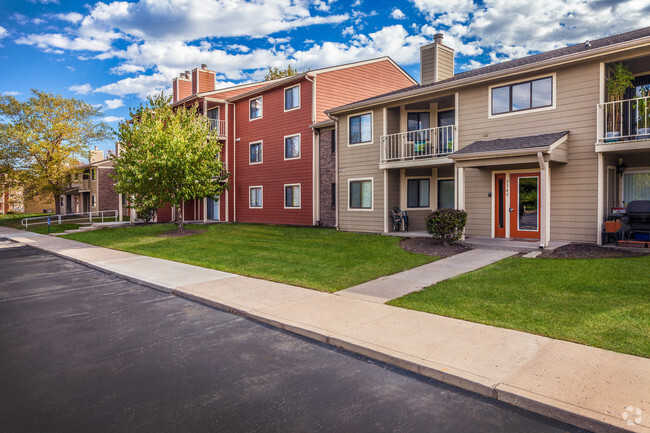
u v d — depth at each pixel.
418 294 7.69
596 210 11.68
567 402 3.59
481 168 14.40
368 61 24.00
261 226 22.19
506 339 5.22
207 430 3.40
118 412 3.72
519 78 13.16
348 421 3.51
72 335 6.04
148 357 5.11
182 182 19.31
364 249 13.25
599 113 11.34
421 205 18.00
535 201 13.27
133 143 20.44
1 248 18.25
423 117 17.55
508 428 3.37
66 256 14.62
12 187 38.00
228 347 5.44
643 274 8.01
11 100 34.44
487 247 12.19
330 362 4.88
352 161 18.78
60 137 36.16
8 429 3.44
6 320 6.90
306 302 7.38
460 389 4.11
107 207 39.84
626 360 4.46
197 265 11.83
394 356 4.76
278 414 3.65
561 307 6.43
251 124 25.36
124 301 8.15
